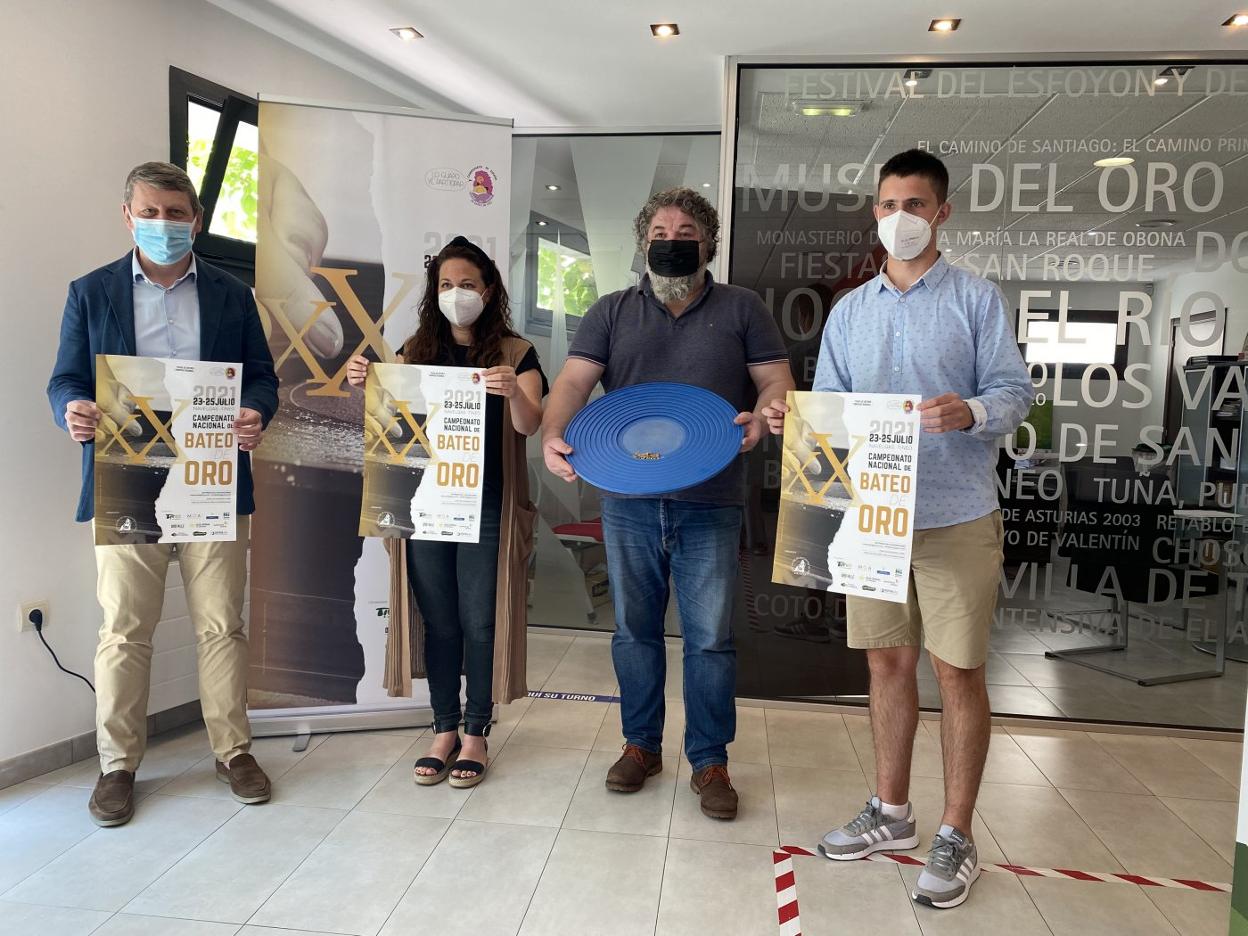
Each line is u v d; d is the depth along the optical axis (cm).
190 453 209
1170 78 293
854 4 270
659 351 228
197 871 194
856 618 207
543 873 196
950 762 194
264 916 177
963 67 302
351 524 269
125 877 191
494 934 173
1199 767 269
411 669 257
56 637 250
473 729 246
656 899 187
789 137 311
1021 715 304
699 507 225
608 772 242
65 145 249
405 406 221
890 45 299
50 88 244
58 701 251
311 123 253
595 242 411
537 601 423
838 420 183
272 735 273
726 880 195
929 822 226
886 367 196
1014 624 305
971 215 301
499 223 265
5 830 212
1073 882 199
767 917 181
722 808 222
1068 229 297
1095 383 297
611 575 239
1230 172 290
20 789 235
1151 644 299
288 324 257
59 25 246
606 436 212
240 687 238
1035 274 298
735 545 230
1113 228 295
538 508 420
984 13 271
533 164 414
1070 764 270
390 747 268
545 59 331
